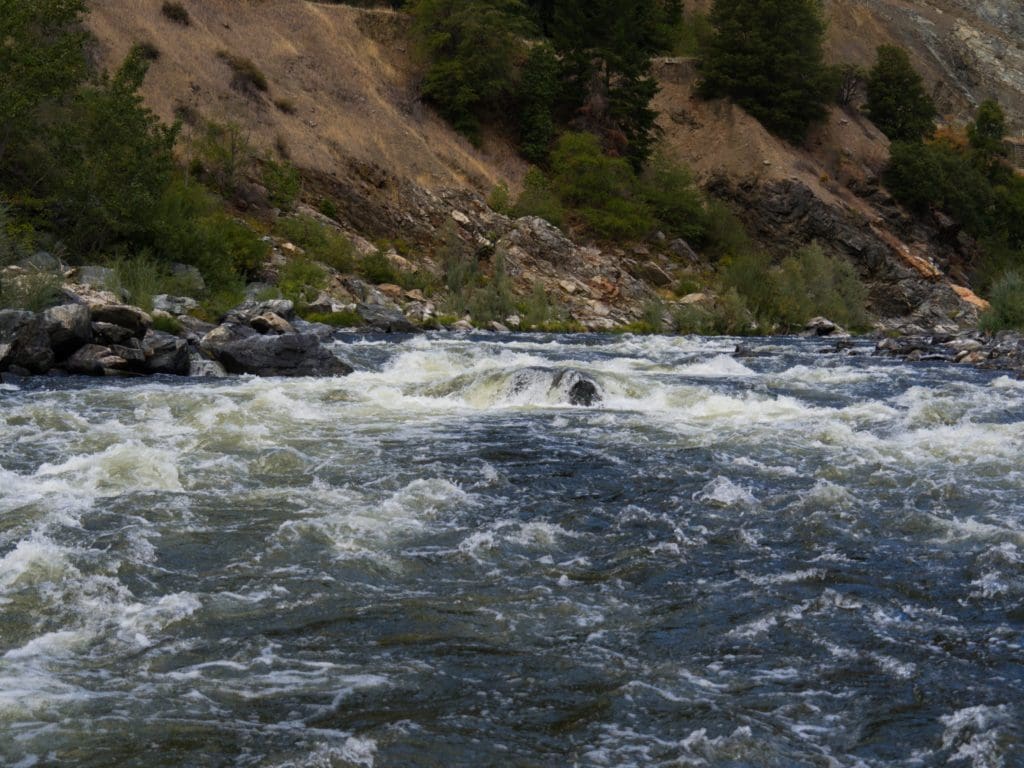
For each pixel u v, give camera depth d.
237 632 5.97
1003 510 8.93
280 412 14.36
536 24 82.19
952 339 32.75
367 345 26.27
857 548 7.78
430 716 4.88
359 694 5.14
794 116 83.50
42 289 22.03
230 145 50.03
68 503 8.72
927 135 101.56
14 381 17.34
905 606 6.49
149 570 7.07
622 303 54.59
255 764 4.38
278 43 61.84
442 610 6.38
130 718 4.84
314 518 8.40
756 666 5.54
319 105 59.59
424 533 8.12
